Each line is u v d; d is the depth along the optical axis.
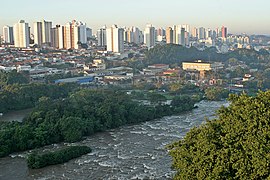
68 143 135.38
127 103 175.00
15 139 126.75
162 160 113.38
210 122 63.56
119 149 126.12
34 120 145.50
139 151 123.25
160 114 179.75
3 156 120.31
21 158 118.50
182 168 60.03
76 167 109.06
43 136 132.38
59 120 142.25
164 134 145.75
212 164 56.09
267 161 51.28
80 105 161.25
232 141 56.53
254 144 53.25
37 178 100.94
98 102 170.62
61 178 100.44
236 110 59.84
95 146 130.75
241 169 52.75
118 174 102.44
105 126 155.38
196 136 64.06
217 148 57.62
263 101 59.78
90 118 153.25
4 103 187.88
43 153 121.31
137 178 99.12
